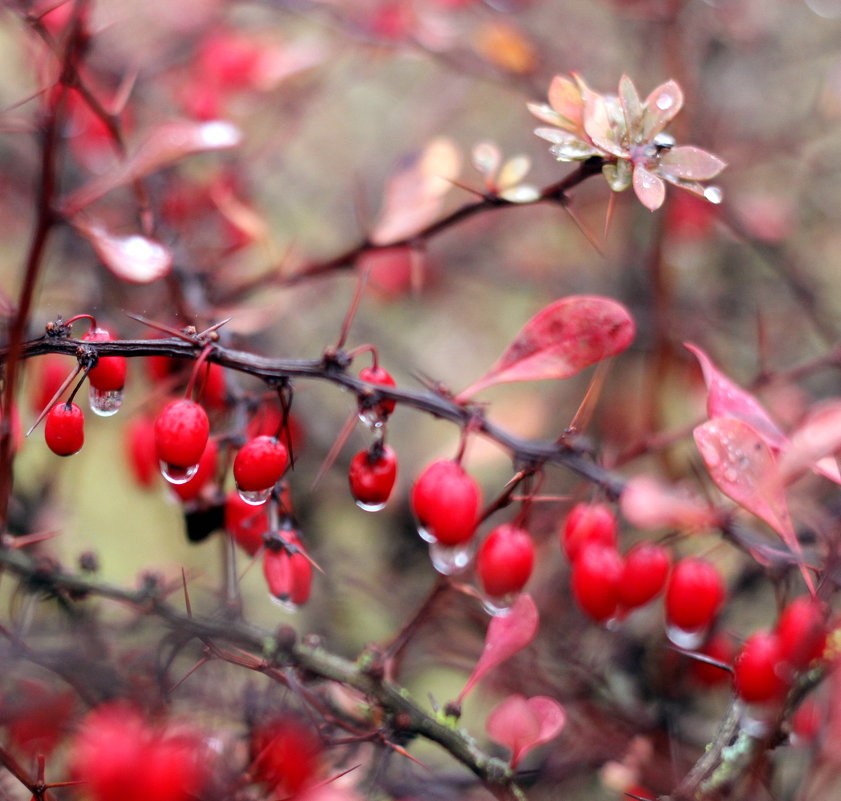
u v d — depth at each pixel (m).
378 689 0.54
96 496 0.73
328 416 0.76
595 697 0.60
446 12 0.71
